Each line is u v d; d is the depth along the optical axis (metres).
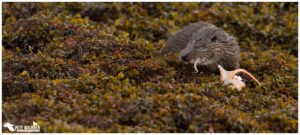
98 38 28.14
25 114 17.06
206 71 26.94
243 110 20.48
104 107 17.67
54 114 17.06
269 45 34.09
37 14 34.97
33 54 25.67
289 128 18.17
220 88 22.31
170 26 35.75
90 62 24.91
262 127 17.89
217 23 37.00
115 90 20.30
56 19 31.25
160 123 16.77
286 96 23.20
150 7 39.47
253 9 40.94
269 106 20.77
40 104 17.56
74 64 24.33
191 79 24.20
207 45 25.81
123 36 30.77
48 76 22.25
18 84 20.12
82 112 17.31
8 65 22.75
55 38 27.95
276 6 42.59
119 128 16.28
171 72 24.02
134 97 18.67
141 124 16.73
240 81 23.61
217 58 26.47
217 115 17.53
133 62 24.66
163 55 27.05
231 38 27.36
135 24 34.81
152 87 21.02
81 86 20.56
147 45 28.06
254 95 22.02
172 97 18.11
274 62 27.12
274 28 35.62
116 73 23.62
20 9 36.88
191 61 25.41
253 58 29.39
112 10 37.41
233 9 39.53
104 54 25.61
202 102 18.12
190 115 17.19
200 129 16.66
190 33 28.34
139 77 23.44
